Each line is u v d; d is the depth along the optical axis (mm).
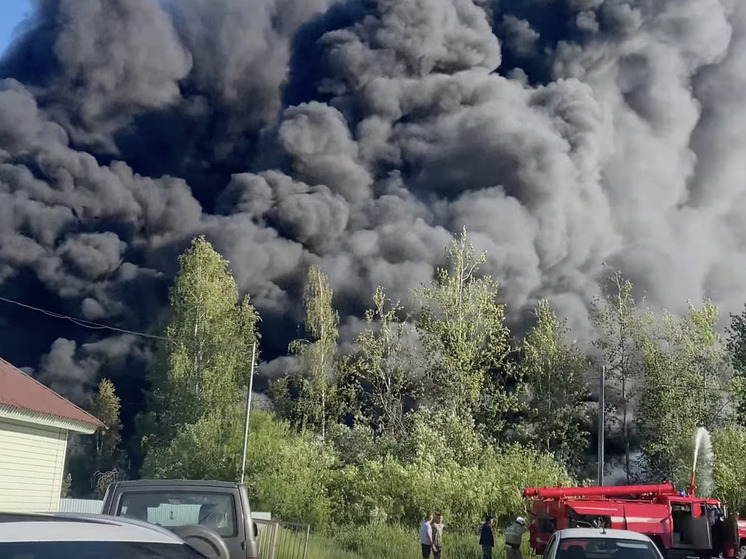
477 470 28156
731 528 16516
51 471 15414
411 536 23562
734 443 31047
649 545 8273
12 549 3250
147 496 7375
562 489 17359
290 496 27203
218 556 6348
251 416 31047
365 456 32875
